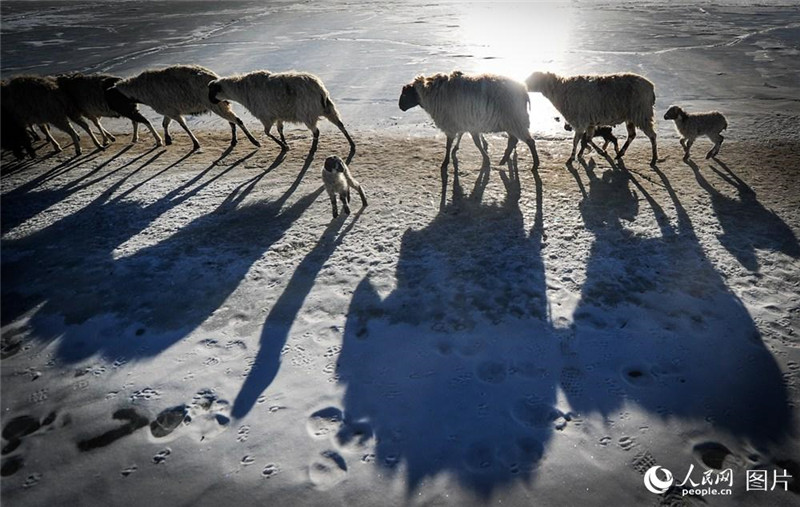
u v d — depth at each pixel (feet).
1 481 9.57
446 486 9.11
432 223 18.67
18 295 15.24
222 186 22.70
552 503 8.70
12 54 58.39
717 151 23.02
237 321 13.78
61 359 12.65
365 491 9.10
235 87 23.49
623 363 11.68
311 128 24.72
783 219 17.48
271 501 8.98
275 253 17.03
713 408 10.39
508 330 12.91
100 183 23.47
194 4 121.08
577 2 106.01
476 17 86.02
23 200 21.77
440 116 21.26
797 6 82.74
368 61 50.78
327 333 13.16
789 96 34.27
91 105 26.37
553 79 21.48
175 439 10.30
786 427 9.90
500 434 10.07
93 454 10.05
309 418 10.66
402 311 13.88
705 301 13.52
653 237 16.80
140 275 16.02
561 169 23.18
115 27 81.10
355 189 21.07
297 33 70.85
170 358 12.51
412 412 10.68
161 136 30.83
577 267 15.39
